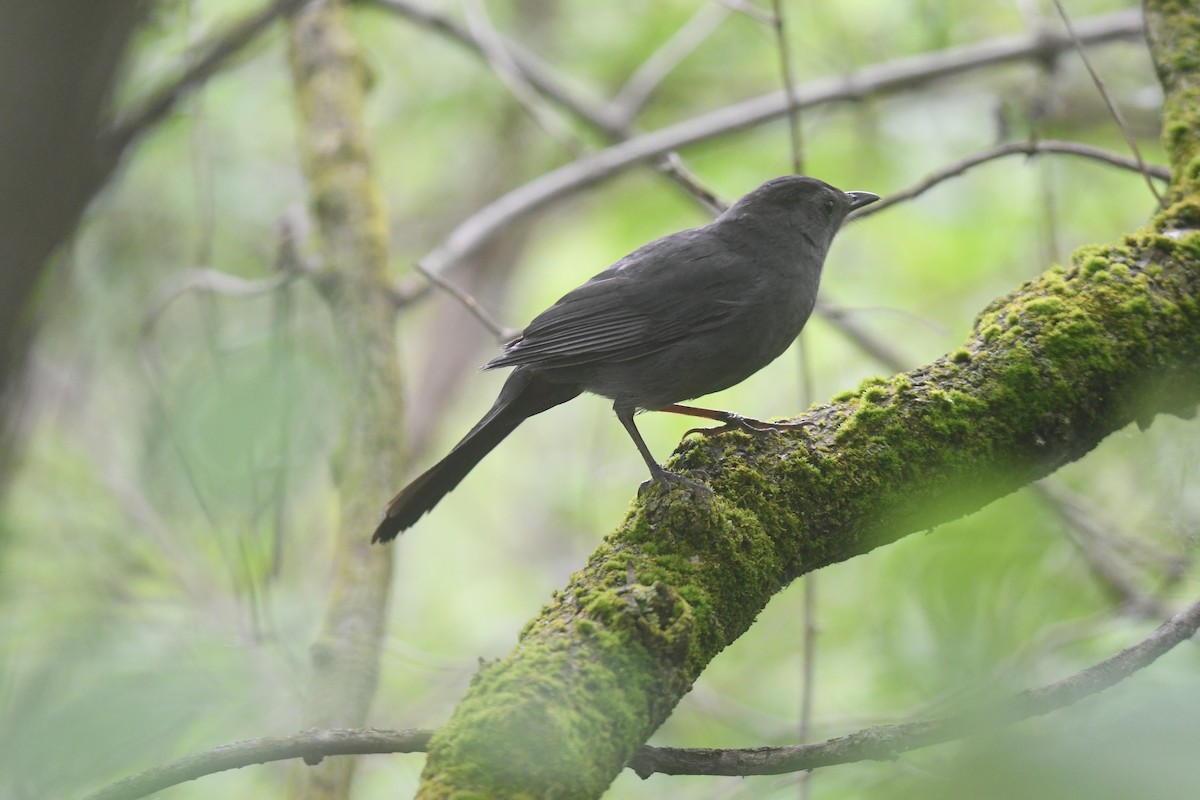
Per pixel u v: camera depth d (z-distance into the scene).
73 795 5.67
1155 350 7.18
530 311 22.03
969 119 17.25
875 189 17.23
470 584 19.02
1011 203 16.89
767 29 17.42
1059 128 16.02
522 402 8.92
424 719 13.49
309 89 13.03
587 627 5.72
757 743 11.55
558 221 22.61
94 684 6.50
